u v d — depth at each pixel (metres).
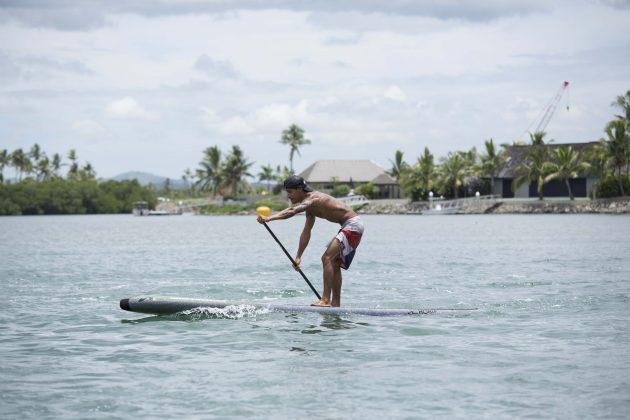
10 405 11.75
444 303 22.75
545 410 11.27
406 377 13.37
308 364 14.45
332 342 16.56
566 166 146.88
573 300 22.92
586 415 11.00
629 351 15.34
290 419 10.98
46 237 84.94
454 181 169.88
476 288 26.84
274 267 37.56
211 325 18.75
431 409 11.41
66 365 14.49
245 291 26.56
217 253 51.06
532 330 17.86
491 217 134.75
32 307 22.58
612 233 71.25
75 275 33.97
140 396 12.24
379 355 15.20
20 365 14.49
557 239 62.16
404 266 37.03
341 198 187.62
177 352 15.65
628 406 11.41
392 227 98.12
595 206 140.25
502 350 15.56
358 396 12.16
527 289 26.20
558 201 146.38
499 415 11.07
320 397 12.12
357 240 20.39
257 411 11.38
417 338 16.95
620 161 136.75
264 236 85.00
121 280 31.39
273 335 17.39
